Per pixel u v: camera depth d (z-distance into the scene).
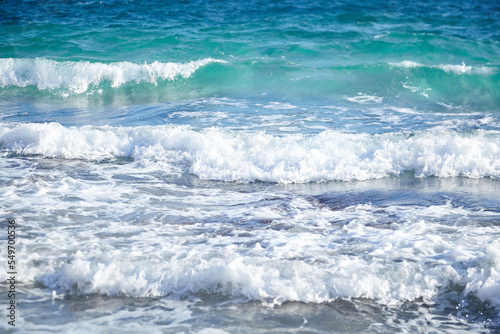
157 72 12.81
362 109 11.01
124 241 5.28
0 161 7.81
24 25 16.41
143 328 3.98
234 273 4.52
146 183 7.16
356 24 18.12
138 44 15.03
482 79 12.70
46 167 7.63
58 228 5.57
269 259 4.77
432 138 8.31
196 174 7.54
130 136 8.61
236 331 3.97
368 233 5.54
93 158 8.10
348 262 4.80
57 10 18.42
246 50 14.95
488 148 7.78
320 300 4.39
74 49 14.52
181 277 4.56
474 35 16.94
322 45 15.24
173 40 15.31
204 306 4.30
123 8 19.06
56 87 12.37
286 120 10.02
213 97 11.84
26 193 6.58
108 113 10.66
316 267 4.68
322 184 7.23
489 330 4.04
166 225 5.77
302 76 12.94
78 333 3.88
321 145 8.09
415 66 13.23
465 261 4.77
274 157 7.76
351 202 6.56
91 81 12.51
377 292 4.46
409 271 4.64
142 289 4.47
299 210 6.28
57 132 8.46
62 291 4.46
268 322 4.10
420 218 5.98
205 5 20.05
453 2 22.44
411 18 19.17
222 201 6.58
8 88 12.31
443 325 4.11
